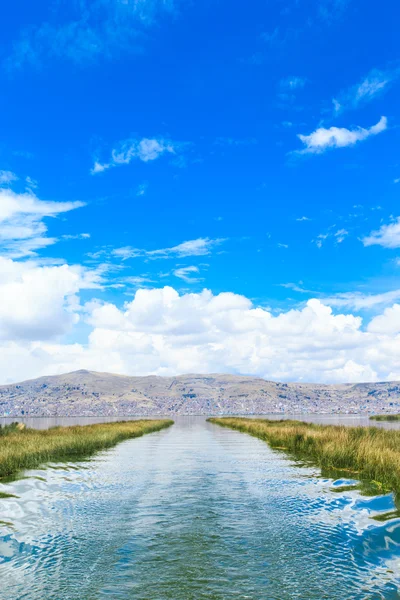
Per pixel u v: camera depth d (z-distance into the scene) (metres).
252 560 9.02
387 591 7.52
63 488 16.52
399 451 22.30
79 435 37.38
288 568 8.55
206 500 14.51
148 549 9.69
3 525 11.54
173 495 15.30
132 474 20.02
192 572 8.36
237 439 44.50
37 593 7.45
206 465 23.09
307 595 7.34
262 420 78.94
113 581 7.96
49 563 8.84
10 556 9.24
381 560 9.00
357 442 25.62
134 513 12.81
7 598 7.24
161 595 7.36
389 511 12.85
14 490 15.99
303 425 56.44
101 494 15.51
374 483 17.33
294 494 15.39
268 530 11.06
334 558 9.10
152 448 33.88
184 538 10.45
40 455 24.56
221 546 9.88
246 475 19.67
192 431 65.12
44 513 12.80
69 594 7.39
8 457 21.59
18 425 45.91
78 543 10.09
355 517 12.27
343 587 7.69
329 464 22.84
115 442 39.66
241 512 12.91
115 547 9.80
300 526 11.38
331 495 15.15
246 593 7.45
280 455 28.19
